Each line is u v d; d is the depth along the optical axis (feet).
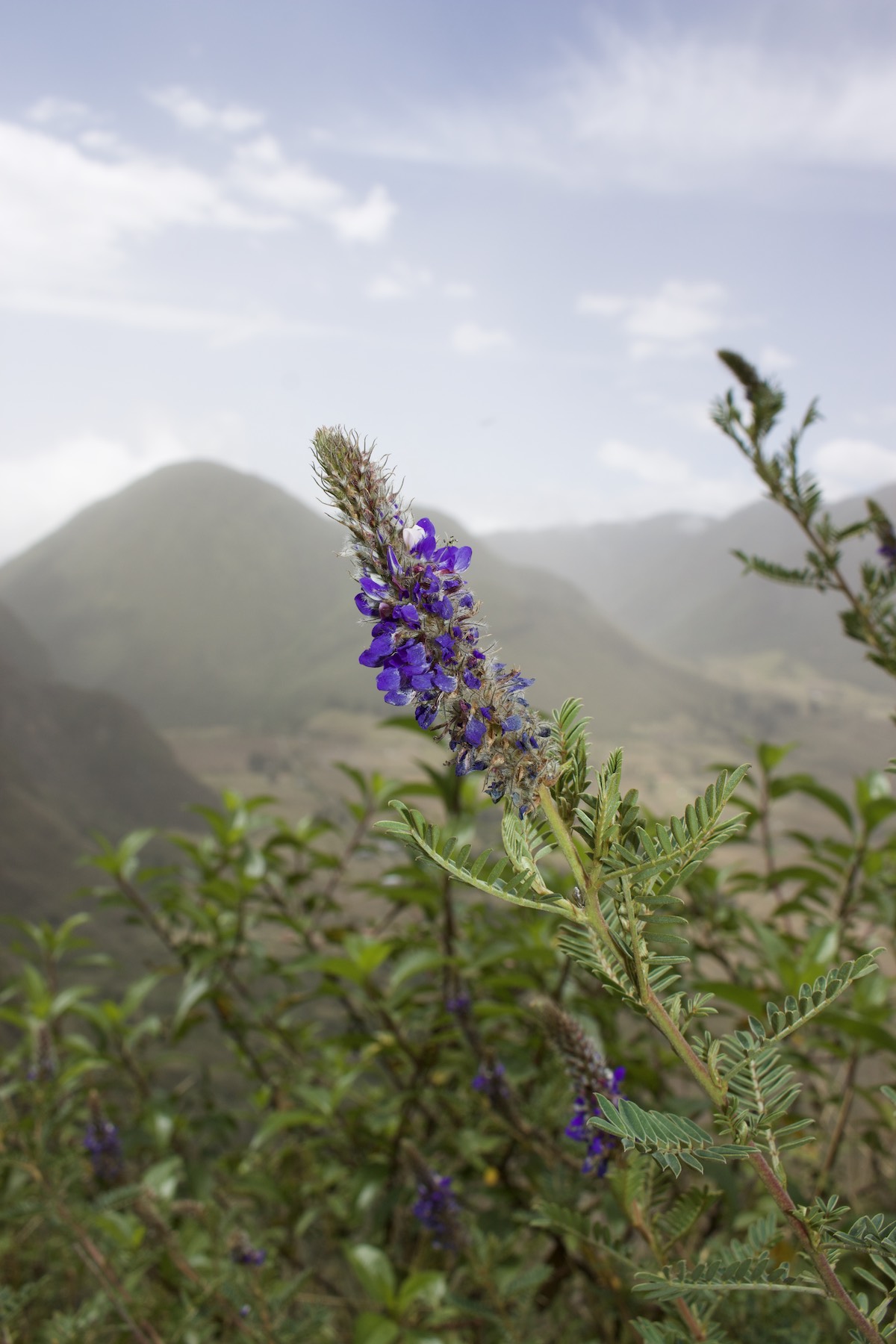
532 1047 14.21
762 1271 4.64
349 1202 15.79
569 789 4.41
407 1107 14.79
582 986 13.62
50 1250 14.34
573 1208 9.62
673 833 4.14
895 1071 13.99
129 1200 11.26
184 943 18.58
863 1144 13.98
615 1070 6.82
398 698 4.39
